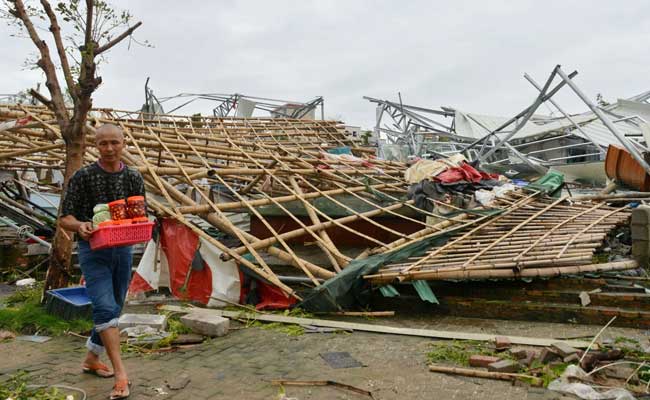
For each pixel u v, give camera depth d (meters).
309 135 14.52
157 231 7.53
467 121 22.91
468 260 6.76
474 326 5.93
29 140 10.14
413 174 10.88
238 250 7.22
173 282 7.38
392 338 5.36
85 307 5.80
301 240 9.79
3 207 10.88
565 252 6.81
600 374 4.07
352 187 10.14
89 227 3.88
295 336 5.46
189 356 4.78
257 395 3.79
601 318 5.86
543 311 6.09
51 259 6.54
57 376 4.22
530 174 19.02
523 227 8.29
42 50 6.23
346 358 4.66
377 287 6.65
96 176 4.00
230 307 6.82
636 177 12.13
